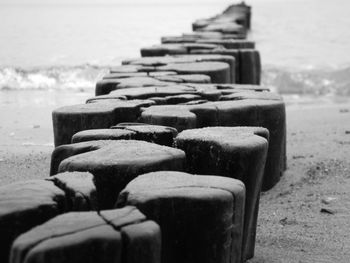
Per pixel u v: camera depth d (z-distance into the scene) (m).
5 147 3.91
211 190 1.58
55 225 1.35
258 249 2.23
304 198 3.00
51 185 1.61
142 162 1.79
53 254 1.25
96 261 1.29
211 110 2.87
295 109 6.66
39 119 4.97
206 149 2.03
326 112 6.26
